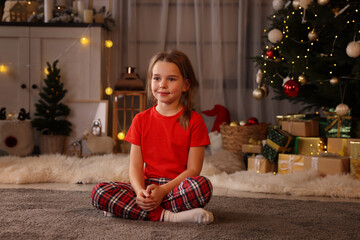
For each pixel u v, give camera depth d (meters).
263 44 3.95
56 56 3.66
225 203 1.68
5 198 1.70
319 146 2.45
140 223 1.27
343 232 1.23
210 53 4.00
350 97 2.65
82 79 3.67
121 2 3.98
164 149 1.39
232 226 1.26
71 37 3.65
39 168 2.27
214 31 3.96
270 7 3.94
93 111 3.65
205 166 2.50
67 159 2.63
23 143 3.43
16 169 2.30
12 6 3.74
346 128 2.48
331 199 1.86
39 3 4.02
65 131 3.57
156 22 4.03
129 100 3.87
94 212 1.44
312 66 2.63
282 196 1.92
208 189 1.27
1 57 3.64
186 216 1.28
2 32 3.62
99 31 3.66
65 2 3.91
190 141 1.39
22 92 3.66
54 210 1.46
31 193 1.85
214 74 3.98
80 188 2.05
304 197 1.90
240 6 3.93
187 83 1.43
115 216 1.36
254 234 1.17
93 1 4.07
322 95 2.75
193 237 1.12
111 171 2.27
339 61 2.59
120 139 3.59
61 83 3.62
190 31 4.03
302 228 1.26
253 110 3.94
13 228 1.20
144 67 4.02
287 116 2.85
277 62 2.79
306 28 2.74
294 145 2.55
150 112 1.44
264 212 1.52
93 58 3.66
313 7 2.50
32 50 3.65
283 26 2.75
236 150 3.05
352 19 2.57
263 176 2.27
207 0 3.99
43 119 3.49
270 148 2.48
